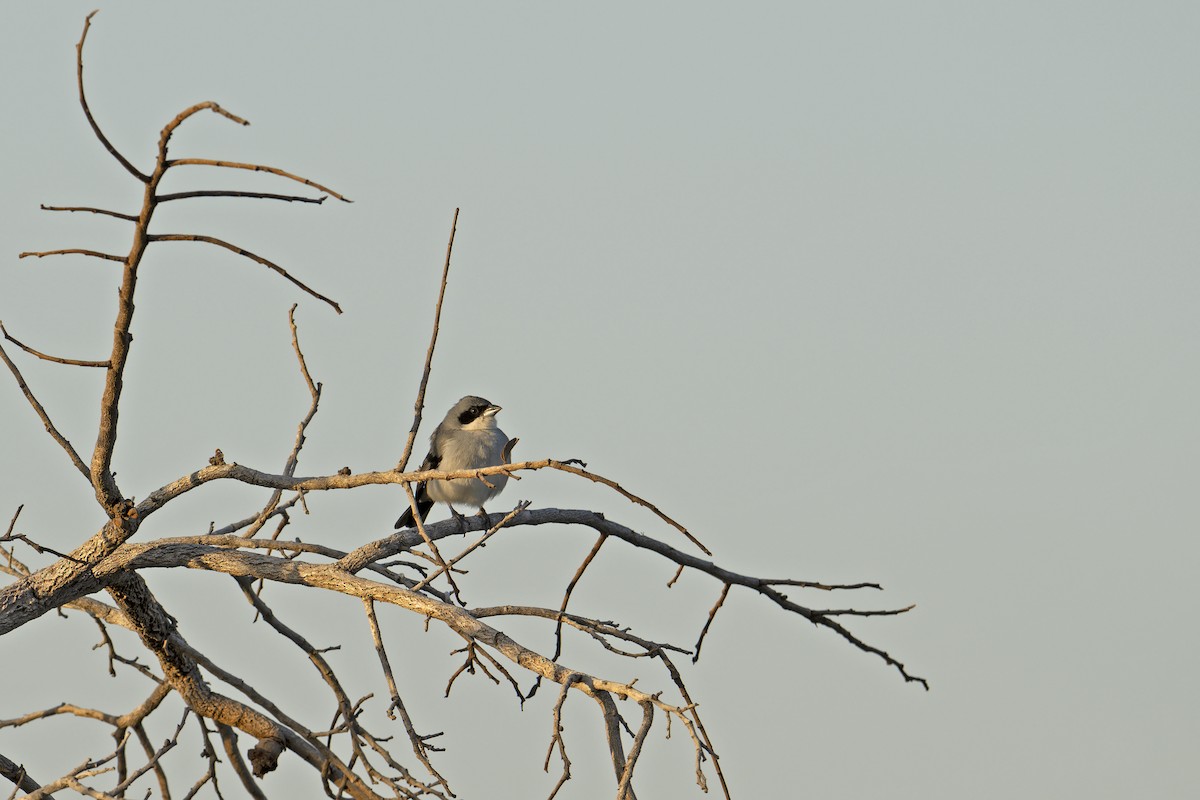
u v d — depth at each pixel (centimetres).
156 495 1080
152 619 1220
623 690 957
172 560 1149
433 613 1062
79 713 1181
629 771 906
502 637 1028
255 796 1391
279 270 848
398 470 1184
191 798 1220
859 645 1420
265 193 803
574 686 980
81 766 1087
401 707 1054
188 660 1264
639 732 930
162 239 835
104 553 1102
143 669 1306
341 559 1202
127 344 912
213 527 1330
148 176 790
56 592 1128
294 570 1132
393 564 1255
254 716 1274
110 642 1328
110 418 976
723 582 1420
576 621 1122
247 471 1059
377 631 1098
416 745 1043
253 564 1142
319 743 1143
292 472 1233
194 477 1072
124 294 870
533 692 1159
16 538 1038
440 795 1059
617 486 908
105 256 837
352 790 1174
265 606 1248
